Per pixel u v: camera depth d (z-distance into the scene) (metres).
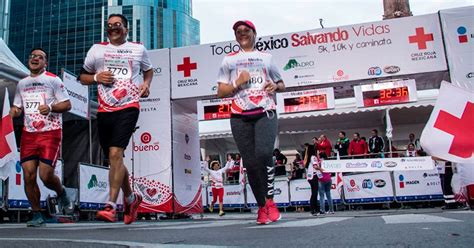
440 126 5.41
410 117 16.22
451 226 2.08
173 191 9.65
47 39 99.25
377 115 16.06
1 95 9.27
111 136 3.52
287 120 15.91
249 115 3.80
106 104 3.55
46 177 4.68
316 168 9.55
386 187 11.70
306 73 9.26
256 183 3.75
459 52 8.70
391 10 12.65
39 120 4.72
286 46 9.40
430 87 9.71
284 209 12.91
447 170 8.59
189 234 2.30
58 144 4.82
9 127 5.38
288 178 12.97
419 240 1.56
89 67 3.71
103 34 97.06
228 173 14.68
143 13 103.50
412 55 8.91
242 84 3.85
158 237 2.13
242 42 4.04
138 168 9.78
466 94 5.37
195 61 9.86
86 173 7.96
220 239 1.91
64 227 4.05
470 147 5.31
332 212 10.19
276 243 1.66
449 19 8.86
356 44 9.16
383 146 12.01
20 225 5.21
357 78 9.07
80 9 98.94
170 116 9.84
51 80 4.84
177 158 9.96
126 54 3.73
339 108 14.04
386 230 2.02
